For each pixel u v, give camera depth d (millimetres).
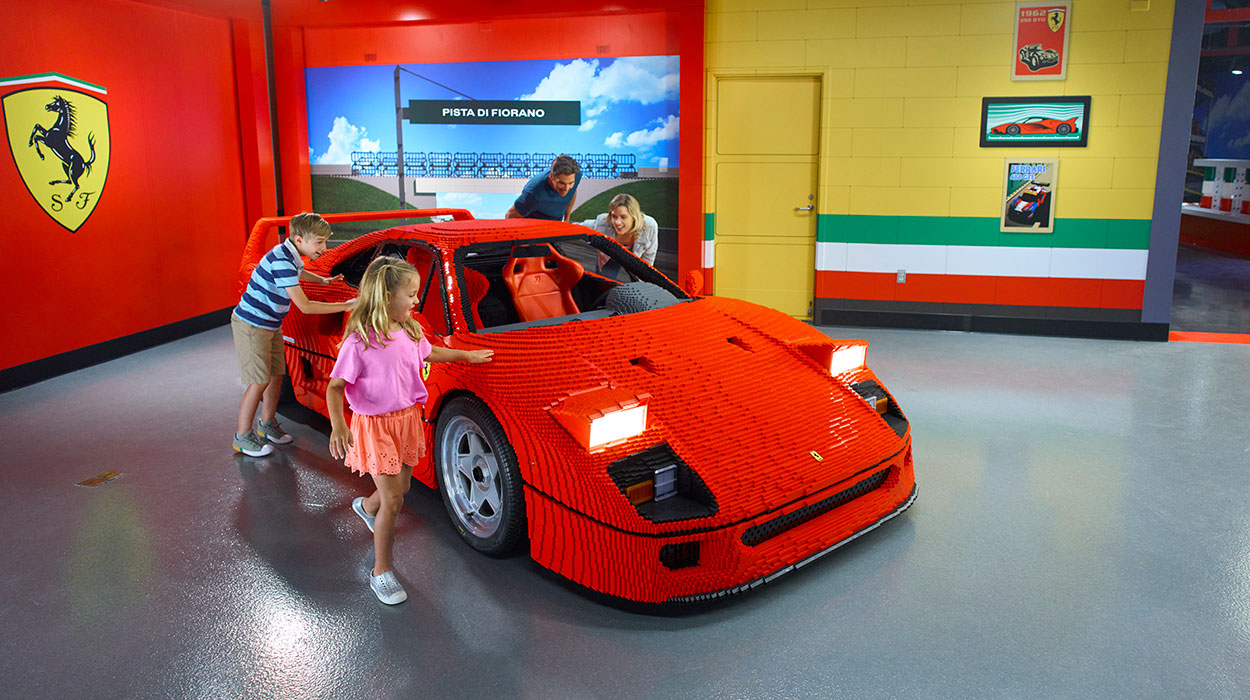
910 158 7297
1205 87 18312
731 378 3309
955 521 3574
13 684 2504
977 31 6961
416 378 2883
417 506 3756
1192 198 19141
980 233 7301
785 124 7539
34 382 5871
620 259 4297
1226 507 3717
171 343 7121
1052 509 3701
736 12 7328
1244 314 8492
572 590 3027
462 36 7859
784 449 3010
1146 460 4309
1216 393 5539
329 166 8383
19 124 5660
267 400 4484
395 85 8078
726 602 2924
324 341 4340
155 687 2486
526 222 4152
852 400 3420
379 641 2709
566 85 7766
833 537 3031
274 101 8203
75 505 3805
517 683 2486
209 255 7645
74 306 6176
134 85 6664
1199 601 2918
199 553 3332
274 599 2977
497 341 3322
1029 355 6621
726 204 7805
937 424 4902
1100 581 3059
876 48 7164
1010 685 2453
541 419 2895
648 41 7523
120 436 4754
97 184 6328
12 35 5586
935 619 2809
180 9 7125
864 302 7668
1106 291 7172
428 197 8281
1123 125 6871
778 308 7957
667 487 2801
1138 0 6641
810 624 2785
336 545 3400
